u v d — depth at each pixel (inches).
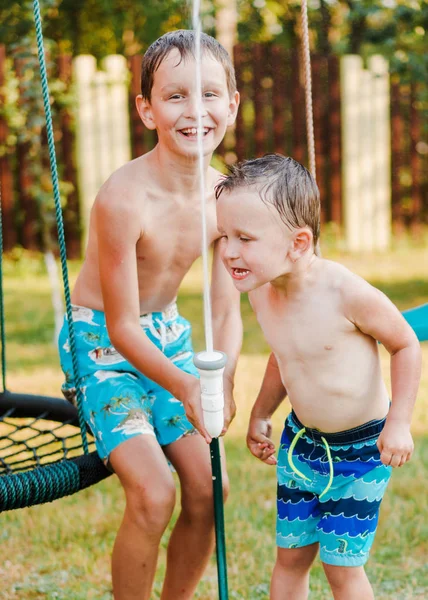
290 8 368.2
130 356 83.7
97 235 86.4
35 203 302.4
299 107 319.6
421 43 302.7
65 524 125.3
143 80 85.0
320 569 112.7
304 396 80.5
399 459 73.7
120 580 83.6
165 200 87.4
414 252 318.0
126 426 84.7
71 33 350.3
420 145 345.7
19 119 276.2
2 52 277.1
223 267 93.7
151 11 324.2
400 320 76.4
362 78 317.7
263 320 81.5
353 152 321.7
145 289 91.8
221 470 84.4
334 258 310.7
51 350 211.2
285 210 72.7
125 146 312.8
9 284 283.9
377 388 80.3
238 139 316.8
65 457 87.8
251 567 112.1
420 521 122.2
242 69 318.0
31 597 108.0
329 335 77.3
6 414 105.0
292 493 84.6
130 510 81.8
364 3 308.5
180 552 89.7
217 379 72.2
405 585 107.8
